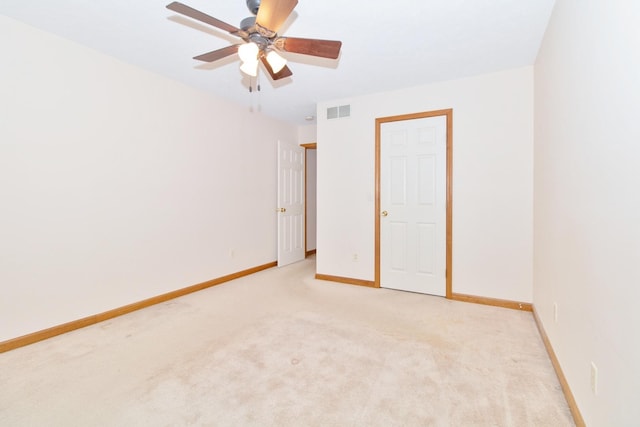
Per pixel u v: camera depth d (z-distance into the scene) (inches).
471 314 111.6
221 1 77.6
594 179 53.1
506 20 85.4
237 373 74.3
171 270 129.6
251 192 172.2
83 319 101.0
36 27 89.7
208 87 137.5
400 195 140.0
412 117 135.4
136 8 80.7
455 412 60.7
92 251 103.8
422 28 89.2
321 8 79.4
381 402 63.8
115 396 65.7
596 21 52.6
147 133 119.6
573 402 60.3
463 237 126.5
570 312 65.7
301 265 195.6
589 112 55.6
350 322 104.4
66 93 96.7
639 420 37.6
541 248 98.2
